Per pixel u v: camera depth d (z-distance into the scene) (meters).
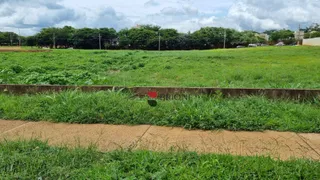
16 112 4.13
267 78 8.10
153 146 2.91
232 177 2.15
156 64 13.02
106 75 9.35
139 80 8.11
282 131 3.42
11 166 2.31
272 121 3.57
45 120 3.89
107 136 3.26
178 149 2.70
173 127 3.59
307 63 12.83
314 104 4.43
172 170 2.22
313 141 3.08
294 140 3.11
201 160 2.41
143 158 2.42
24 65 12.27
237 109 3.98
